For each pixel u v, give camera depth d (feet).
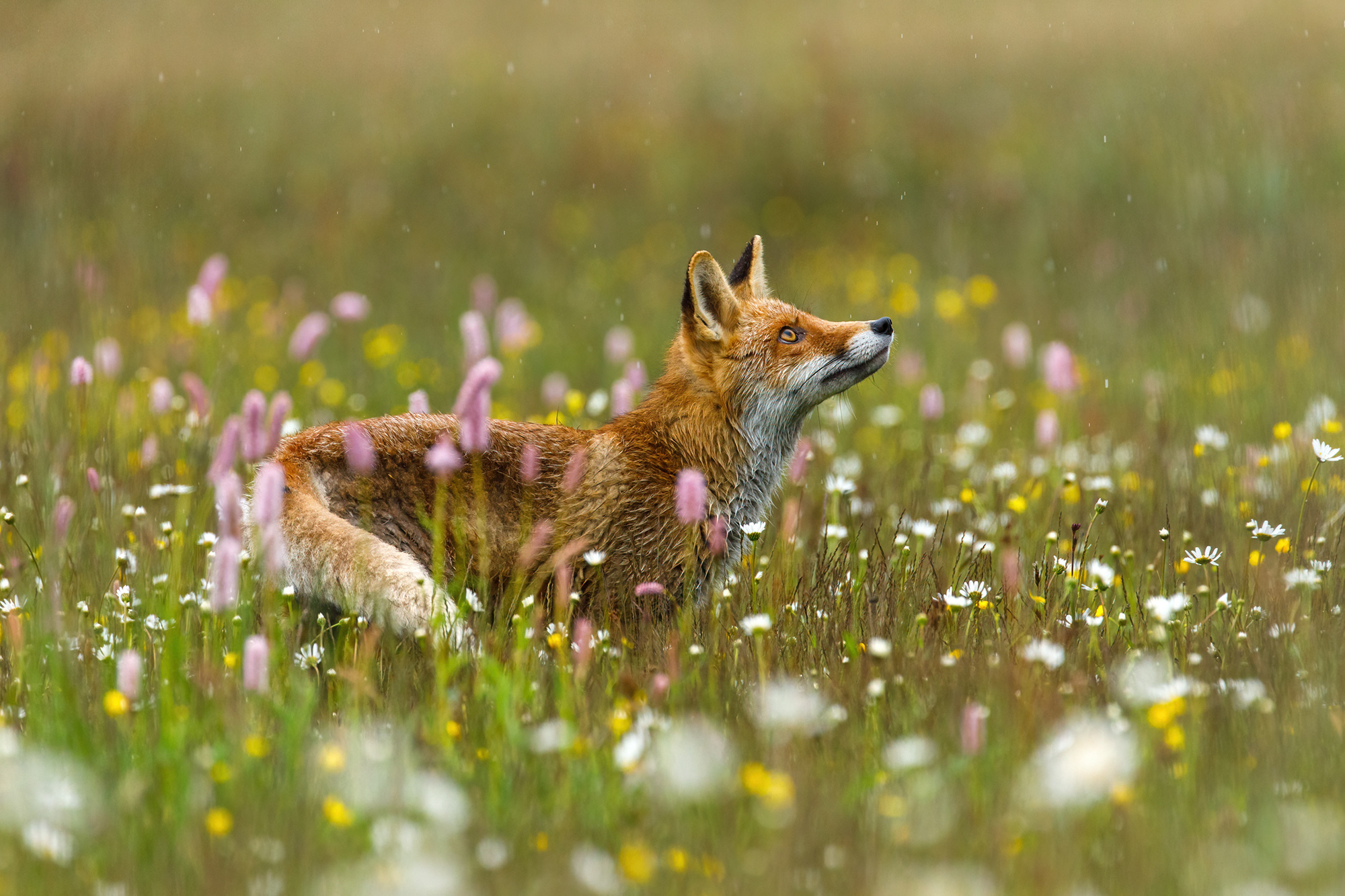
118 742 21.80
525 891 17.85
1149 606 26.35
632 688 23.75
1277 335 59.88
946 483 44.52
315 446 29.19
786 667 26.53
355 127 105.91
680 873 18.08
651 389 34.47
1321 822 18.48
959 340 66.54
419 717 23.06
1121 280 73.82
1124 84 102.53
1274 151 85.20
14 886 17.65
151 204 87.51
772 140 102.22
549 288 79.15
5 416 45.75
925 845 18.57
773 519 38.68
